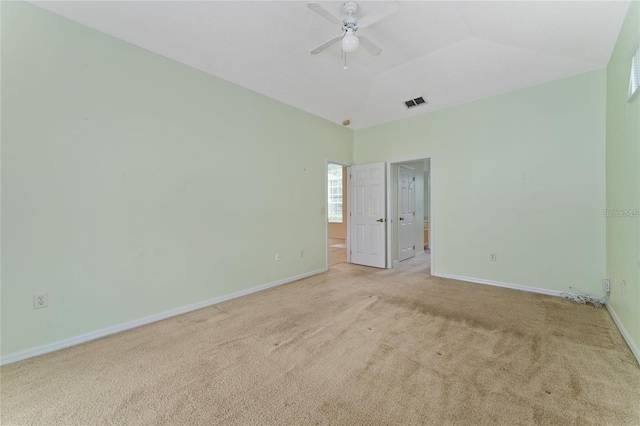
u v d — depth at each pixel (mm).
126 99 2500
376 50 2695
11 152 1961
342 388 1641
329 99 4141
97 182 2340
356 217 5262
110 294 2414
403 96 4113
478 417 1395
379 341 2213
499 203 3686
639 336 1854
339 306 3029
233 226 3355
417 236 6277
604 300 2936
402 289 3637
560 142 3248
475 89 3654
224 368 1860
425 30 2877
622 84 2340
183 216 2898
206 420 1400
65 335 2184
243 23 2641
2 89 1926
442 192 4199
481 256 3854
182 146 2889
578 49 2762
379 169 4898
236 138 3389
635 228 1968
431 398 1540
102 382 1719
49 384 1701
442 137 4199
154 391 1630
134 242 2555
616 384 1629
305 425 1365
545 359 1909
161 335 2367
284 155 4004
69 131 2197
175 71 2830
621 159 2361
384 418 1400
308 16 2689
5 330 1944
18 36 1988
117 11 2252
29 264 2031
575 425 1333
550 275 3330
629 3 2133
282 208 3971
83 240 2271
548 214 3332
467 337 2256
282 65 3270
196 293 3002
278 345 2170
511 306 2947
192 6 2377
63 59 2170
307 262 4367
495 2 2369
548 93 3322
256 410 1469
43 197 2088
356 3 2490
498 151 3684
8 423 1389
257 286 3621
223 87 3252
